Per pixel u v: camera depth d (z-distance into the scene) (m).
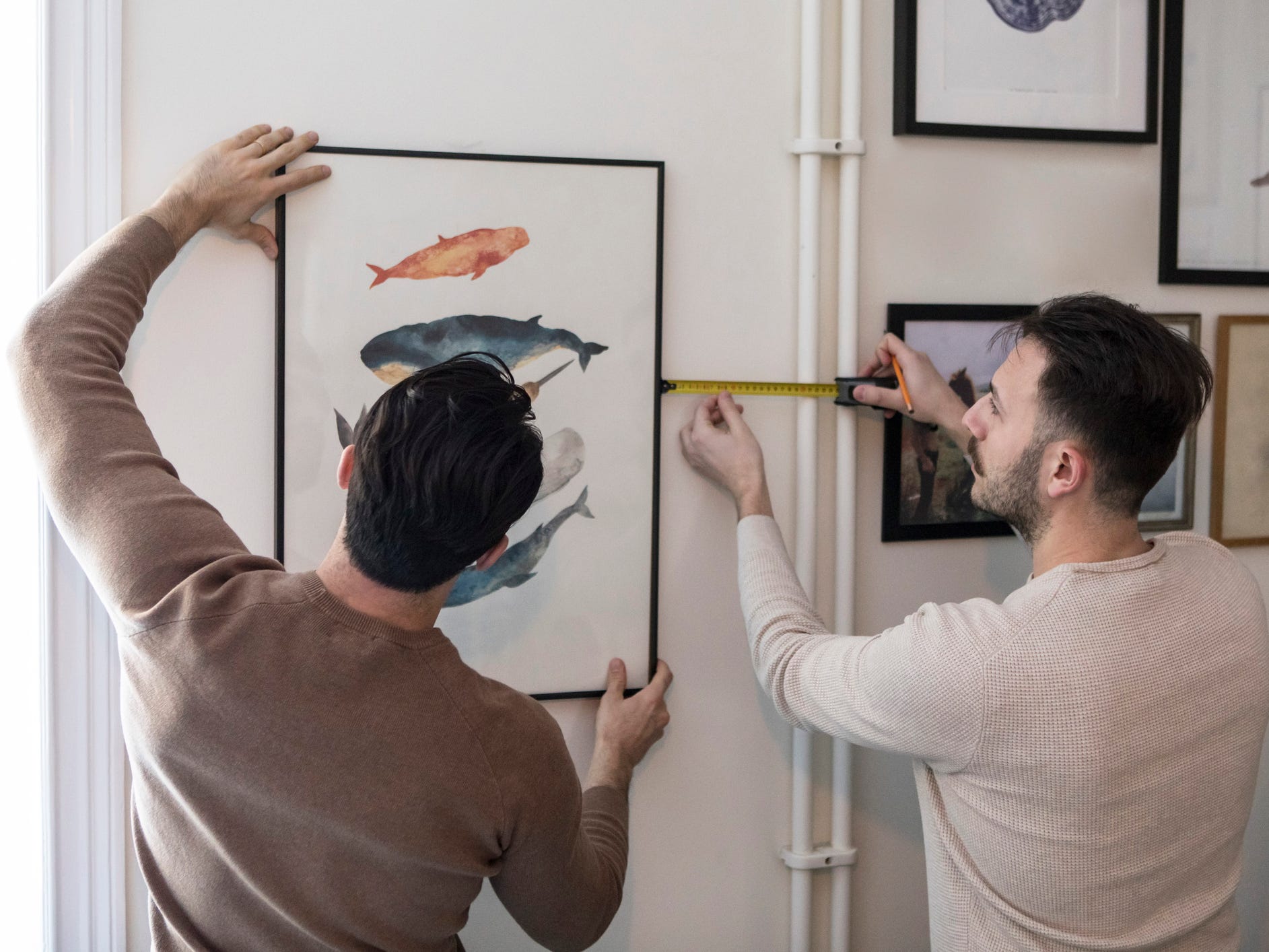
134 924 1.32
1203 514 1.70
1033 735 0.99
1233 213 1.66
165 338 1.29
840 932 1.55
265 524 1.33
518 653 1.41
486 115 1.37
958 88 1.52
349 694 0.89
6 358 1.04
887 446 1.54
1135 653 1.00
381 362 1.33
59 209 1.23
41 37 1.21
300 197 1.30
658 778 1.50
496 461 0.88
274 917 0.94
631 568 1.44
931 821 1.14
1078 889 1.02
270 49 1.29
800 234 1.49
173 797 0.94
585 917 1.06
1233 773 1.06
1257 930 1.75
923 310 1.53
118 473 0.98
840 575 1.52
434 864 0.92
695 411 1.47
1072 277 1.61
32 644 1.30
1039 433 1.06
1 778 1.31
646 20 1.42
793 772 1.54
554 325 1.39
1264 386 1.70
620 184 1.40
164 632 0.90
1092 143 1.59
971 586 1.61
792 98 1.48
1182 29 1.61
